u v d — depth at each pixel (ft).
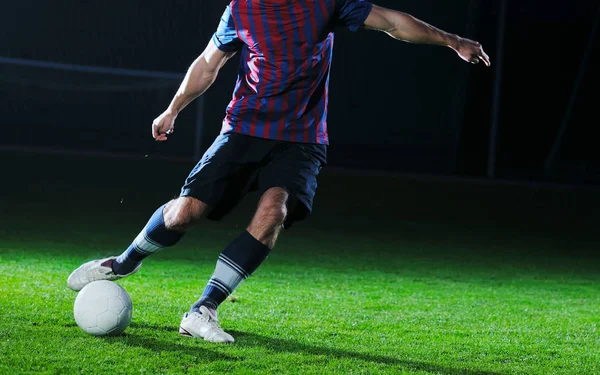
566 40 70.95
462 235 33.55
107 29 68.33
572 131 68.64
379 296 18.47
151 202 37.65
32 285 16.16
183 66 69.62
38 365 10.16
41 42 67.56
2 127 65.72
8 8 66.85
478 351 12.81
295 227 32.40
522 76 70.69
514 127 70.74
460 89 68.44
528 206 45.91
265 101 12.22
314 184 12.49
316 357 11.44
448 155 73.26
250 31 12.04
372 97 73.36
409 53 73.15
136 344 11.48
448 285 21.12
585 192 53.16
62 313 13.34
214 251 24.61
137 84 66.95
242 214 35.42
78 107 66.85
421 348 12.75
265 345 12.03
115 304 11.73
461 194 49.06
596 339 14.44
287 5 11.78
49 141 66.23
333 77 73.10
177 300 15.75
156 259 22.18
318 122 12.66
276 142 12.41
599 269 26.25
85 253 22.56
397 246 28.96
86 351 10.91
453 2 72.38
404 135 73.92
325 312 15.61
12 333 11.69
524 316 16.80
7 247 22.67
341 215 37.70
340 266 23.44
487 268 25.04
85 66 62.44
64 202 35.32
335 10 12.04
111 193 39.60
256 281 19.56
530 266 26.09
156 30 69.00
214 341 11.91
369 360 11.55
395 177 56.13
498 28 65.36
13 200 34.71
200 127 62.28
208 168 12.26
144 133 67.62
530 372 11.55
